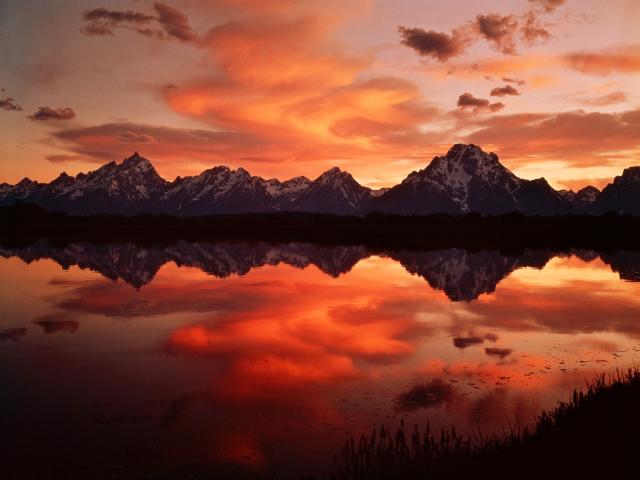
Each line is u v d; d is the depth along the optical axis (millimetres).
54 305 30594
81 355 19984
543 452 9555
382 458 9992
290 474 10875
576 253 73125
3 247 81125
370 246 87750
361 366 18547
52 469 11203
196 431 13086
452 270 50375
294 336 23172
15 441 12562
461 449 10516
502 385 16375
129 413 14273
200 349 20875
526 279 43469
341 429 13133
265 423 13562
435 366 18516
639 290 37094
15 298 33062
